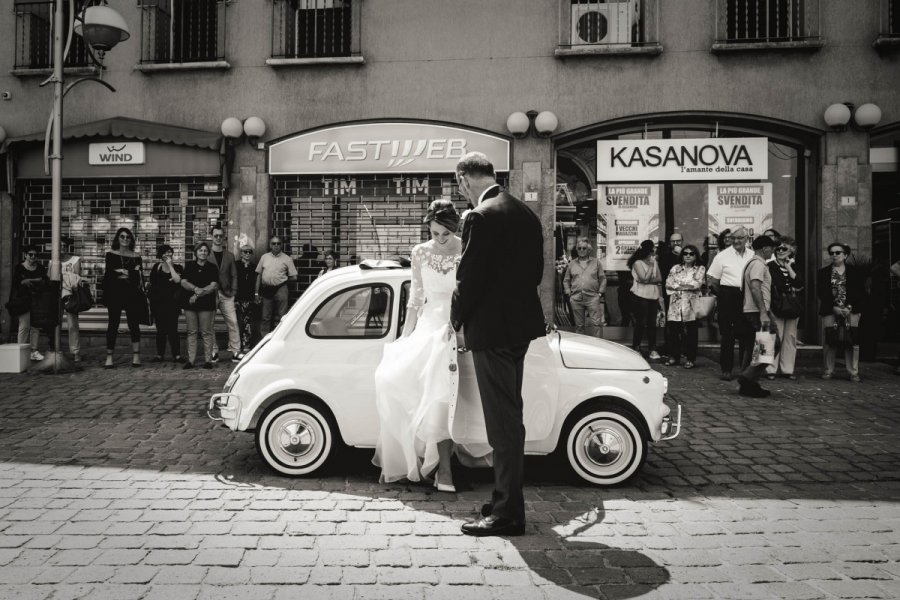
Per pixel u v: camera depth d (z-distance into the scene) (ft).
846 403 24.97
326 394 15.98
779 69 37.01
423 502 14.40
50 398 25.34
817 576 10.78
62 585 10.28
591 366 15.69
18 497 14.62
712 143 38.19
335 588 10.27
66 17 40.96
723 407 24.22
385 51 39.04
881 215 37.11
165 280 33.32
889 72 36.42
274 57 39.47
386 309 16.39
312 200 40.09
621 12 38.52
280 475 16.25
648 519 13.46
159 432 20.57
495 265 12.23
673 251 36.55
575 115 38.14
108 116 40.63
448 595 10.05
